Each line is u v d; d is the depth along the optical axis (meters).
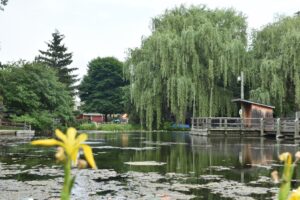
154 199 9.41
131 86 37.22
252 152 20.56
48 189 10.55
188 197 9.65
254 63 35.28
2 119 40.72
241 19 37.03
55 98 44.38
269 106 34.12
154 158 18.14
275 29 35.59
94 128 59.19
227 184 11.38
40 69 44.38
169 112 39.78
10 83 41.94
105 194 10.01
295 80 33.03
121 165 15.61
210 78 34.94
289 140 29.89
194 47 34.09
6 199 9.30
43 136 35.81
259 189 10.62
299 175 12.87
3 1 30.55
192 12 37.53
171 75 34.22
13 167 14.88
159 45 34.34
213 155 19.28
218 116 37.31
